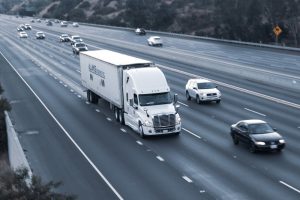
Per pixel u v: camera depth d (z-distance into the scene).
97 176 23.66
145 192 21.16
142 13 136.38
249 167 24.12
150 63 35.22
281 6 101.94
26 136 32.50
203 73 59.31
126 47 89.75
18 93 49.91
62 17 187.25
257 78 53.12
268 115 35.94
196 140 29.88
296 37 93.62
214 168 24.17
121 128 33.84
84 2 189.25
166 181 22.48
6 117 32.50
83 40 106.94
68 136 32.00
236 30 99.62
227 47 86.25
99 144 29.75
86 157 27.05
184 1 139.25
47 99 46.03
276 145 26.25
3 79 60.06
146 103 31.56
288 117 35.16
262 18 103.00
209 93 41.06
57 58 80.06
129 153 27.53
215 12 119.25
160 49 78.56
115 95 35.44
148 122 30.50
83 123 35.72
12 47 101.81
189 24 121.88
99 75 39.50
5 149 30.50
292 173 22.98
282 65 61.00
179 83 52.28
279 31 82.19
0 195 14.31
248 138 26.89
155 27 128.25
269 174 22.92
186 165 24.86
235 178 22.52
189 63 68.69
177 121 30.95
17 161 23.17
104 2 178.62
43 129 34.28
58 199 14.70
